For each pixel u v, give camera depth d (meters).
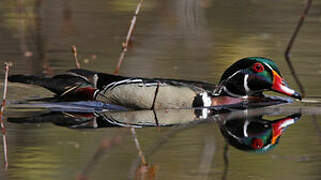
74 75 15.82
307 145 12.80
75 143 12.45
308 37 24.30
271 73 16.00
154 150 12.11
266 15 28.64
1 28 25.02
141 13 28.73
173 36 24.08
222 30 25.14
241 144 12.88
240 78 16.00
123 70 18.73
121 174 10.90
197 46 22.38
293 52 21.72
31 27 25.38
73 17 27.62
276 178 10.91
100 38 23.62
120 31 24.98
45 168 11.06
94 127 13.70
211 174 11.07
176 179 10.76
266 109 15.75
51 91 15.85
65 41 22.98
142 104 15.37
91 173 10.87
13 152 11.92
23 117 14.38
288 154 12.28
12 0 31.41
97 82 15.71
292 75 18.55
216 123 14.36
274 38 23.94
